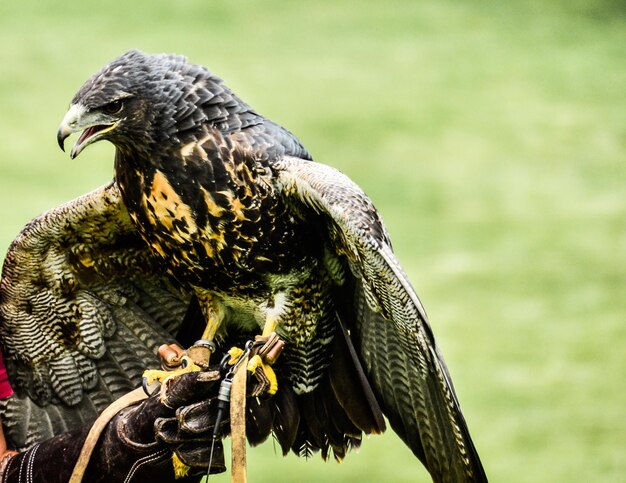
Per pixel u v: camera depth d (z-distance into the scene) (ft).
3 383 25.14
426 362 22.43
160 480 21.15
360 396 24.27
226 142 22.62
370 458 46.29
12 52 91.15
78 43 94.07
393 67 92.94
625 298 59.47
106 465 21.02
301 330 24.23
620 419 48.03
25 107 81.87
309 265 23.61
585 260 63.77
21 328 25.30
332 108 84.89
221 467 20.81
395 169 75.61
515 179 74.43
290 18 102.63
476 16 103.96
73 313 25.38
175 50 94.27
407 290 20.93
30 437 25.48
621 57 94.94
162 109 22.45
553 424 47.83
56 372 25.53
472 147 79.36
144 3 103.96
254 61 93.20
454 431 22.30
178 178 22.62
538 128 82.02
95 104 22.13
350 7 105.40
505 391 50.80
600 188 73.41
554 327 56.75
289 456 46.62
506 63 93.76
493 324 57.21
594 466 44.52
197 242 23.11
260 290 23.82
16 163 73.72
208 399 20.67
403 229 68.33
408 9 105.29
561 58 94.94
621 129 81.56
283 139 23.04
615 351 53.88
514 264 63.82
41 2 103.04
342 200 21.33
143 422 20.84
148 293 25.70
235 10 103.60
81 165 73.67
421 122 82.99
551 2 107.34
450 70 92.38
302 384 24.84
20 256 24.47
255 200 22.63
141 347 25.70
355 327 24.07
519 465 45.01
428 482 44.09
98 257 25.05
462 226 68.69
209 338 24.38
